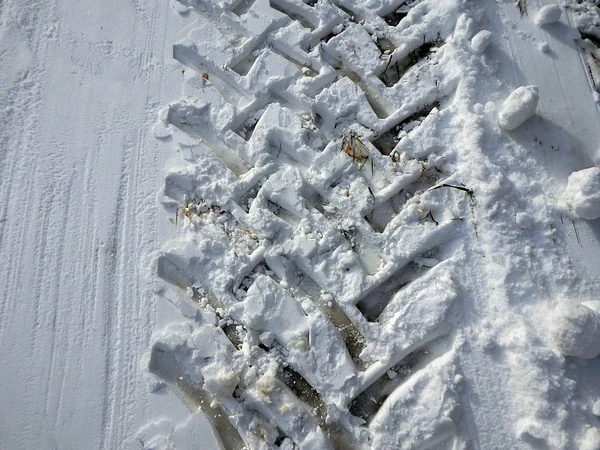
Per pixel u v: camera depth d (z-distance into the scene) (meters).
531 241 0.87
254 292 0.85
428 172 0.94
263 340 0.84
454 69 1.00
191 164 0.95
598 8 1.07
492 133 0.94
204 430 0.79
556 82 1.00
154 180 0.95
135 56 1.05
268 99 1.01
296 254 0.88
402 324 0.83
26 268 0.89
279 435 0.80
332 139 0.97
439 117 0.96
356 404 0.81
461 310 0.84
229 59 1.03
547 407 0.76
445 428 0.77
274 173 0.94
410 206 0.90
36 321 0.85
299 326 0.84
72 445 0.78
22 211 0.93
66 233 0.92
